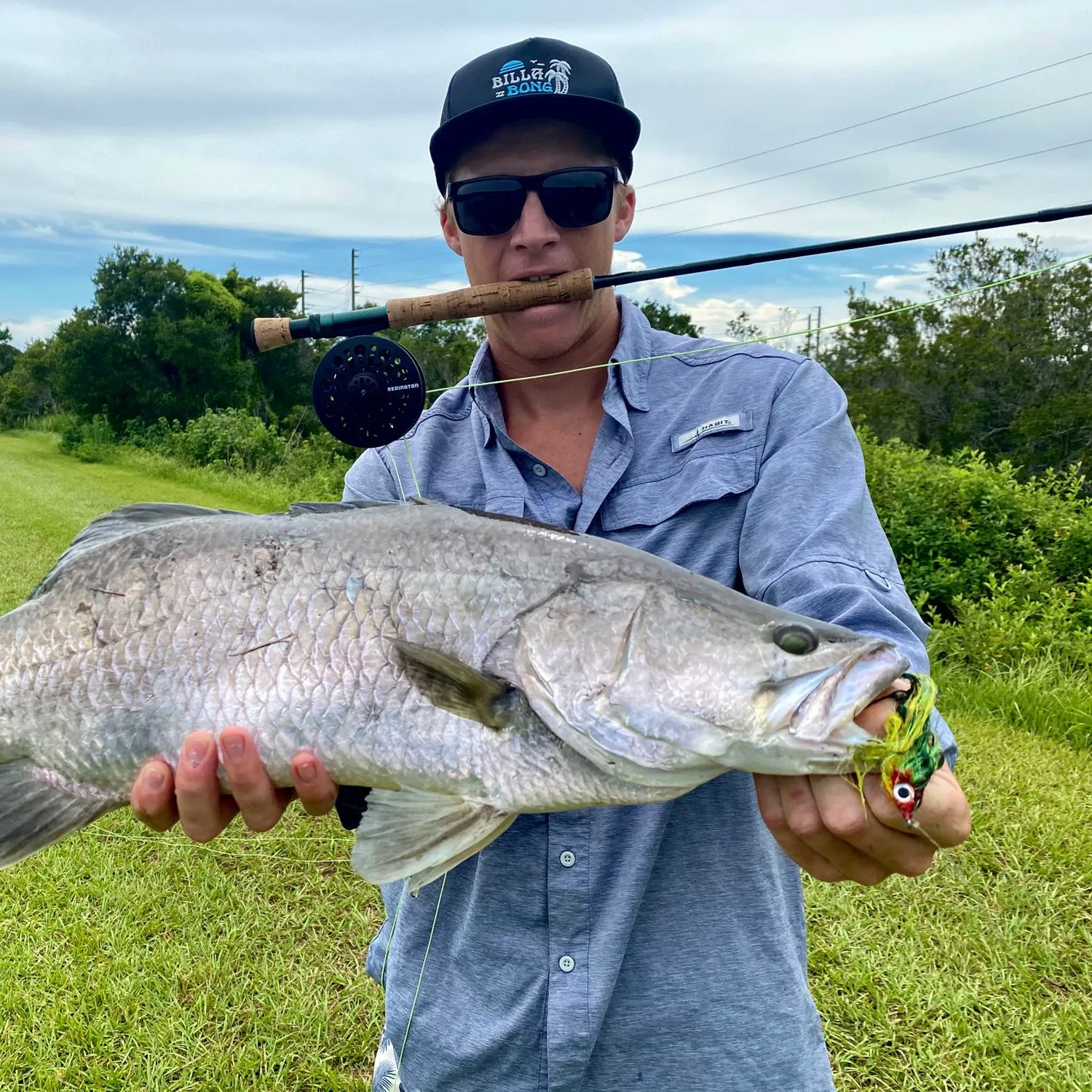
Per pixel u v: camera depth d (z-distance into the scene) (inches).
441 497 83.7
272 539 73.7
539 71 77.2
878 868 57.2
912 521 359.3
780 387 75.4
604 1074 71.5
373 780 69.1
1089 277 992.9
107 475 997.2
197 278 1592.0
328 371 78.7
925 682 54.0
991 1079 116.6
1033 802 187.8
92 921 148.7
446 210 90.2
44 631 74.7
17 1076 119.3
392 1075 84.9
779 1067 70.5
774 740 57.6
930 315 1114.1
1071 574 336.2
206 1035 127.0
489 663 68.5
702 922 71.2
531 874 72.4
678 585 66.6
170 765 70.6
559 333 77.5
